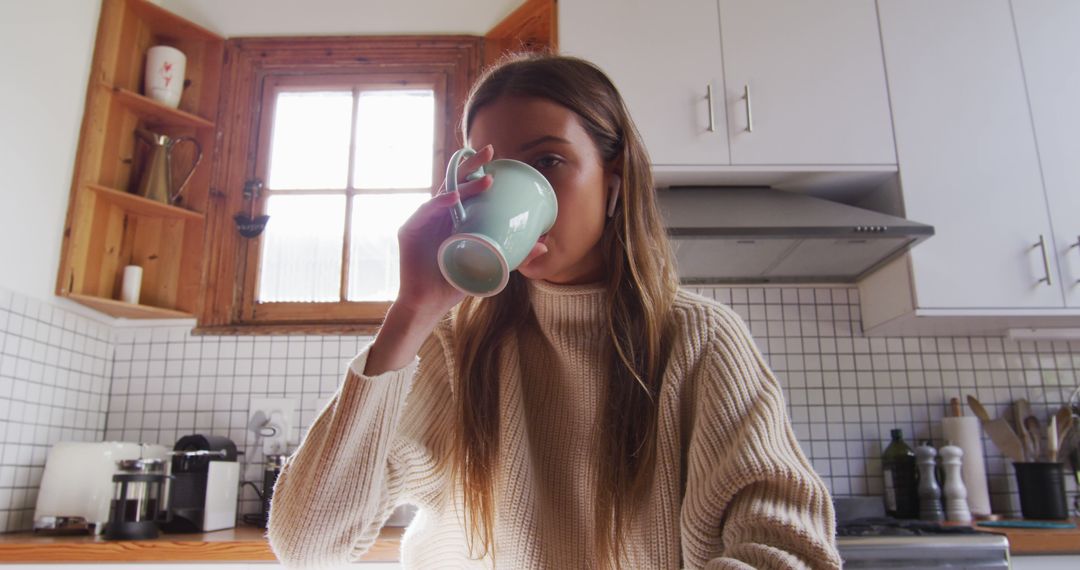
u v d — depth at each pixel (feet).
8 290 6.79
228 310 8.28
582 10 7.67
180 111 8.31
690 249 7.18
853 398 8.11
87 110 7.83
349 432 2.00
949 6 7.89
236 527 7.10
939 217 7.36
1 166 6.82
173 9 8.91
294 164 8.79
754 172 7.43
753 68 7.59
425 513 2.52
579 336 2.41
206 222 8.43
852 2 7.82
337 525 2.05
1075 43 7.86
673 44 7.61
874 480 7.91
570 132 2.23
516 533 2.27
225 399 8.00
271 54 8.96
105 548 5.77
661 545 2.15
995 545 5.90
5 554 5.70
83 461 6.66
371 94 8.99
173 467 6.79
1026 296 7.21
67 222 7.52
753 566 1.62
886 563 5.82
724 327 2.29
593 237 2.26
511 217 1.90
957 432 7.72
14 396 6.81
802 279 8.26
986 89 7.69
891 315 7.58
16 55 7.05
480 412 2.43
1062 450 7.84
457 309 2.61
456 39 8.94
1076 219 7.41
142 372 8.11
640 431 2.27
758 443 1.92
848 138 7.48
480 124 2.29
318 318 8.29
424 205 1.98
